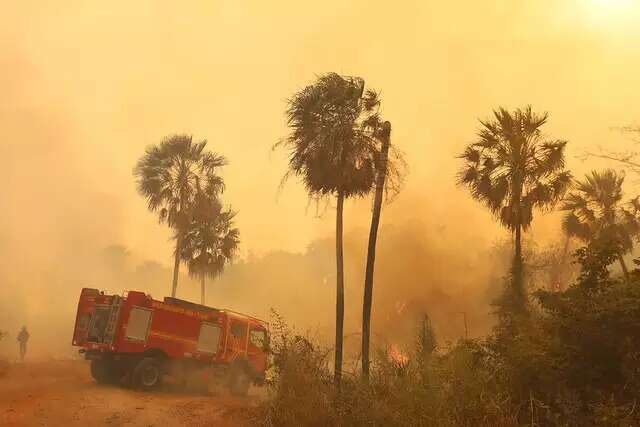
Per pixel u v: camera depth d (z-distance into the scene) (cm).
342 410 1055
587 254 1064
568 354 959
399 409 969
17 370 1964
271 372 1226
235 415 1236
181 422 1191
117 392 1583
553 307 1032
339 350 1387
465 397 962
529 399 966
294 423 1064
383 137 1641
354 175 1606
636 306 920
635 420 827
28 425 1070
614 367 934
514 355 1008
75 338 1816
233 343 1931
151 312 1764
